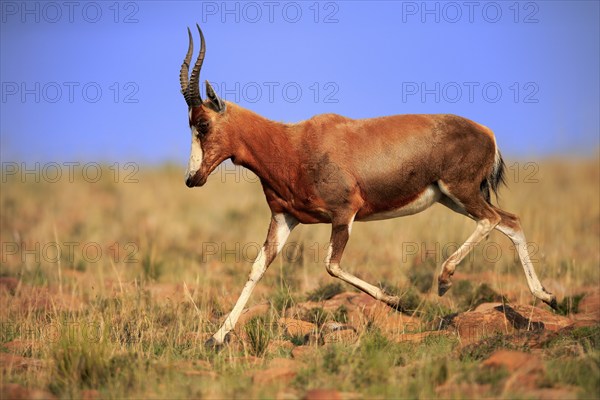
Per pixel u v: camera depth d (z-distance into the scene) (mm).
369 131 33906
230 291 43938
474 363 26266
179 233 65188
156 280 49062
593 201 68375
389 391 23891
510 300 39656
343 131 33844
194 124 33438
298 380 25297
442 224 56406
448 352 28359
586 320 31562
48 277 48094
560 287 42031
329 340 30688
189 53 33594
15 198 81438
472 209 34281
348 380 25078
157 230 66062
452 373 25156
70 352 27422
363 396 23828
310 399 23297
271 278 46375
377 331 30625
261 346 30656
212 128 33312
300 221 34625
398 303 33062
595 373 24375
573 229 58969
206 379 25828
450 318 34250
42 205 79750
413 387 24125
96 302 38281
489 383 24234
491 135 34875
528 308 34562
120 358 27609
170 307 38000
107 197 84188
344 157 33438
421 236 56094
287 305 39000
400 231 56062
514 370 24844
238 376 26375
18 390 24719
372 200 33938
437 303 39188
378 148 33594
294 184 33781
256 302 40594
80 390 25609
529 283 34438
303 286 44594
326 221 34500
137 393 24703
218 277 47844
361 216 34438
